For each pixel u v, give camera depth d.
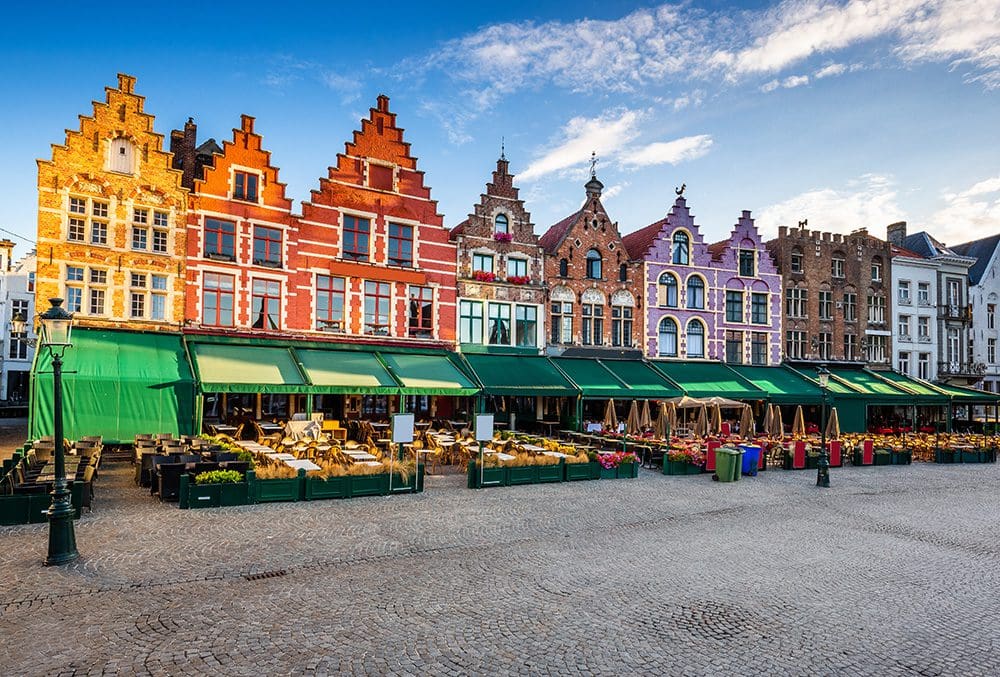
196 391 21.27
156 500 14.23
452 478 18.47
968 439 29.17
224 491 13.81
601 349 32.81
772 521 14.26
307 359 24.61
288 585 9.21
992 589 9.96
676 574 10.23
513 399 32.12
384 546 11.28
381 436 24.16
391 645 7.36
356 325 27.50
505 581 9.65
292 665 6.81
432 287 29.31
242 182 25.61
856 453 24.25
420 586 9.34
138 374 20.97
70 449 16.89
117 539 11.08
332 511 13.71
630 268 34.34
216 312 24.89
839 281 40.06
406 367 26.34
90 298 22.83
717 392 30.95
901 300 42.47
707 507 15.56
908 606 9.12
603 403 34.22
